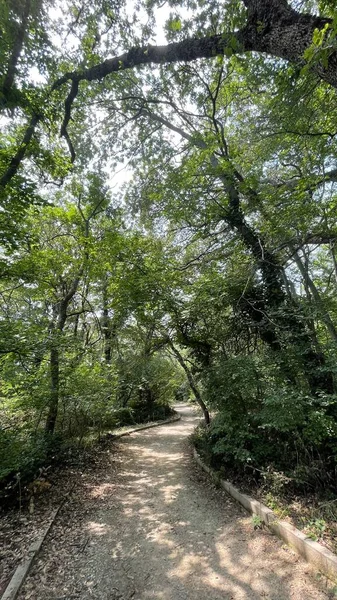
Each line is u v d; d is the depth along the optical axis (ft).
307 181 17.24
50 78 18.49
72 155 22.86
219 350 24.41
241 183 18.76
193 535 12.19
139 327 31.30
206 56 12.84
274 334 21.12
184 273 26.91
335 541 9.82
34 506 14.60
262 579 9.29
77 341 22.20
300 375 18.51
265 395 17.52
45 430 21.77
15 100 15.56
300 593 8.55
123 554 10.99
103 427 28.45
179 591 8.99
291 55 8.70
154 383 41.55
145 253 28.04
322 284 29.25
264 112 18.97
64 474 18.93
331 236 19.51
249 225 22.47
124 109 27.37
